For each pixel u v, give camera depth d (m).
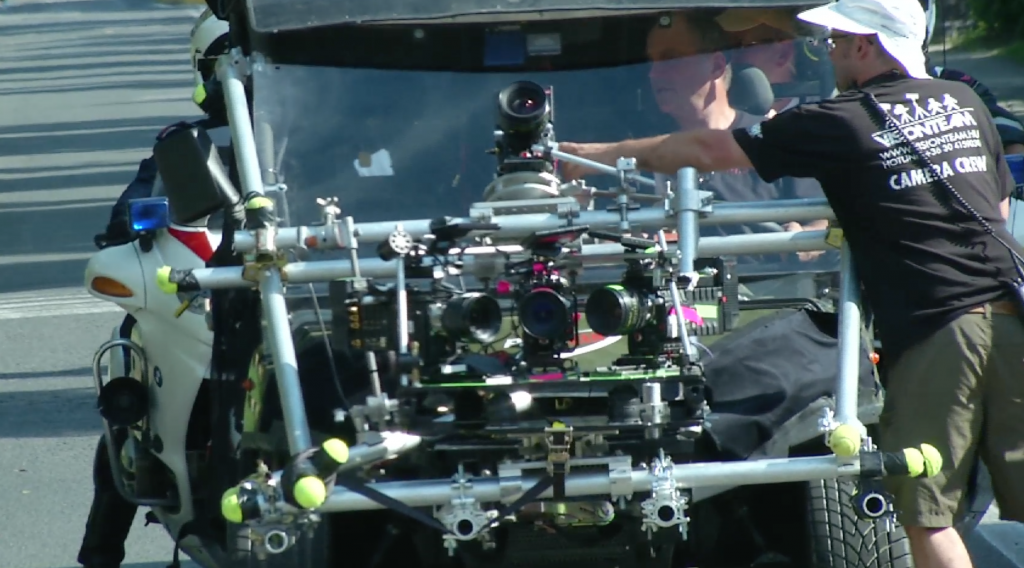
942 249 18.47
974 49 94.75
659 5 20.83
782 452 18.06
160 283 18.20
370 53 21.20
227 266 20.02
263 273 18.05
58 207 73.81
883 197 18.48
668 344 17.06
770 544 20.52
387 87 21.23
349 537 20.19
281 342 17.83
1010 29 94.19
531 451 16.86
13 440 35.53
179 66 157.88
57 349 44.50
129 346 23.98
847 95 18.89
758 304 20.25
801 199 19.80
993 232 18.62
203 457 23.41
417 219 20.89
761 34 21.34
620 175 18.48
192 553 24.12
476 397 17.00
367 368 18.47
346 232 17.91
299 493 15.91
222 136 24.30
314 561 19.47
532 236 17.16
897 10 19.27
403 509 16.62
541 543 18.41
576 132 21.41
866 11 19.23
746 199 21.09
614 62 21.42
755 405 18.27
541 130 18.75
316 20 20.66
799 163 18.81
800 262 20.75
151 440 23.72
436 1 20.75
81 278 55.78
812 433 18.28
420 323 17.17
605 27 21.30
